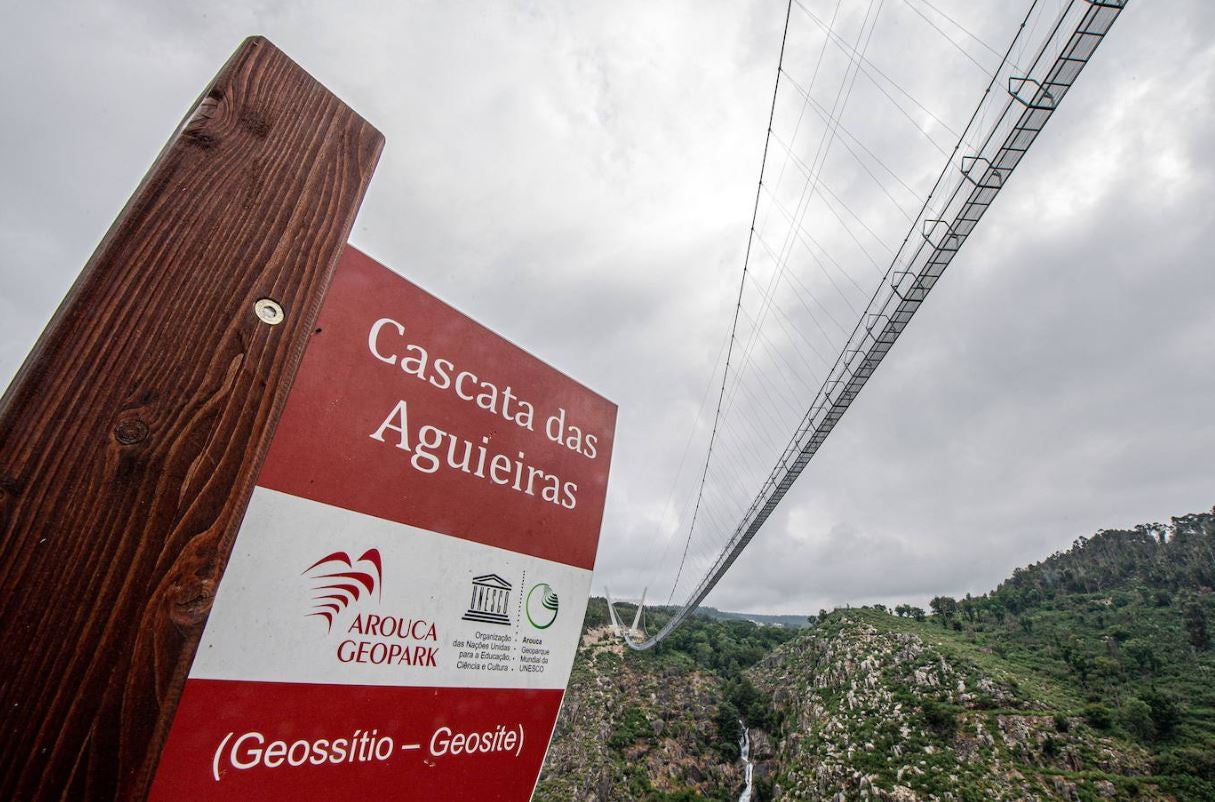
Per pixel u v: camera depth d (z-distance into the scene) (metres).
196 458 0.71
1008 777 43.62
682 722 68.00
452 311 1.47
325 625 1.06
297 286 0.85
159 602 0.65
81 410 0.64
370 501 1.18
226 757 0.89
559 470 1.66
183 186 0.78
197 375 0.73
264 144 0.88
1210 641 66.38
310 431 1.12
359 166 1.00
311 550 1.07
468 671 1.29
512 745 1.33
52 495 0.60
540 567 1.53
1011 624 86.56
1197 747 43.28
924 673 60.34
